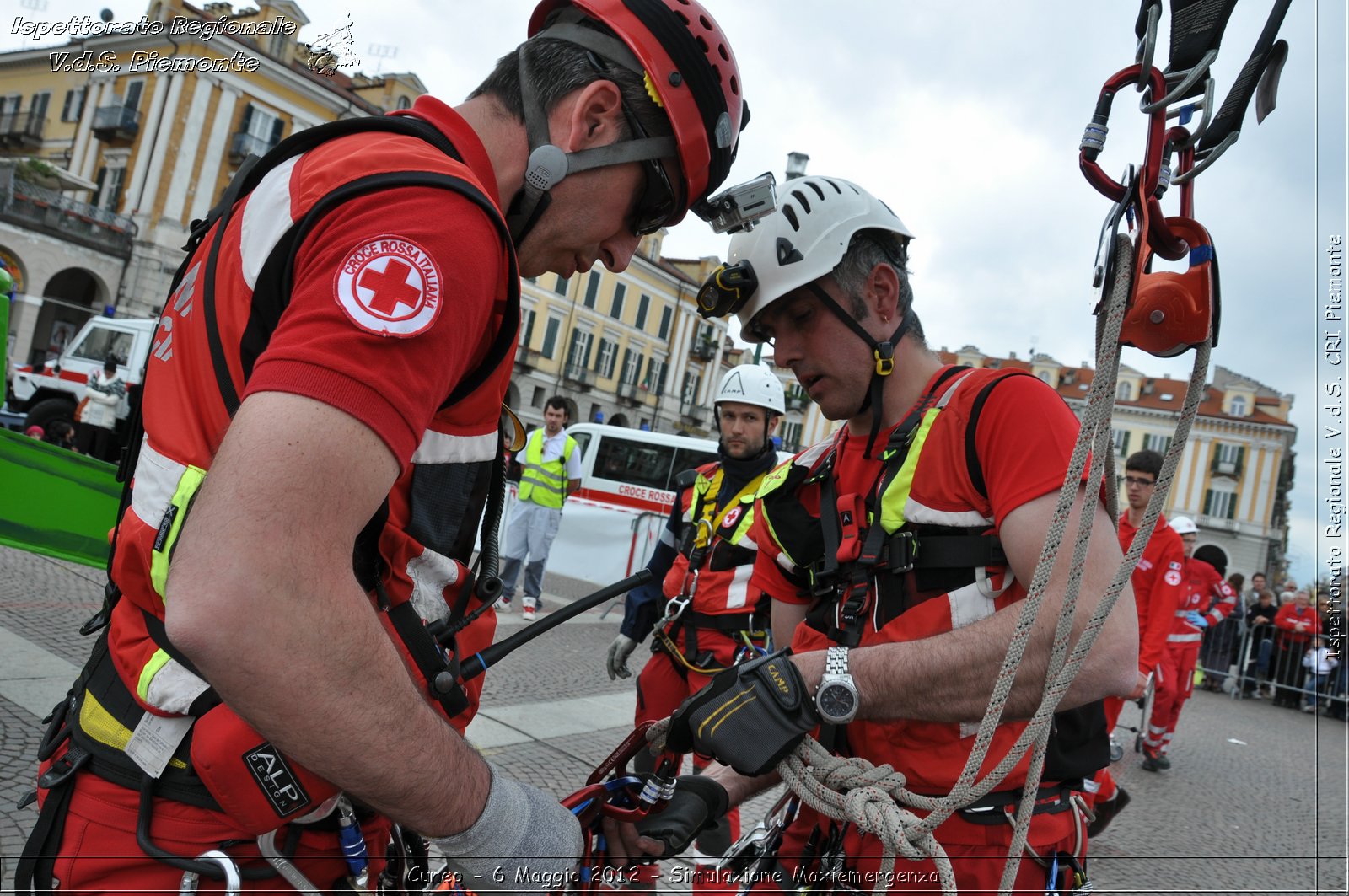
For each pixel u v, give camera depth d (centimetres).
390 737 69
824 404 145
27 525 293
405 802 73
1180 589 486
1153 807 500
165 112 2411
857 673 117
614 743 426
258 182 91
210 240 93
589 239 104
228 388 83
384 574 87
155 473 87
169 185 2445
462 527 94
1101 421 94
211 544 62
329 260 71
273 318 79
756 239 145
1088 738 136
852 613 133
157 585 83
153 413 91
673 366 4753
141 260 2455
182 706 83
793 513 150
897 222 150
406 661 88
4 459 290
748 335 155
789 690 115
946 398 132
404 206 74
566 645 679
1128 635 115
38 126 2653
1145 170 84
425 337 70
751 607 275
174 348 91
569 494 805
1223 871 387
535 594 796
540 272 107
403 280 70
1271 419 3719
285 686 63
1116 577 97
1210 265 89
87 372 1370
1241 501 3741
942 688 114
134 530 86
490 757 377
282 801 83
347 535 67
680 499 324
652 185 104
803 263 139
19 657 368
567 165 97
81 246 2391
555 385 4206
